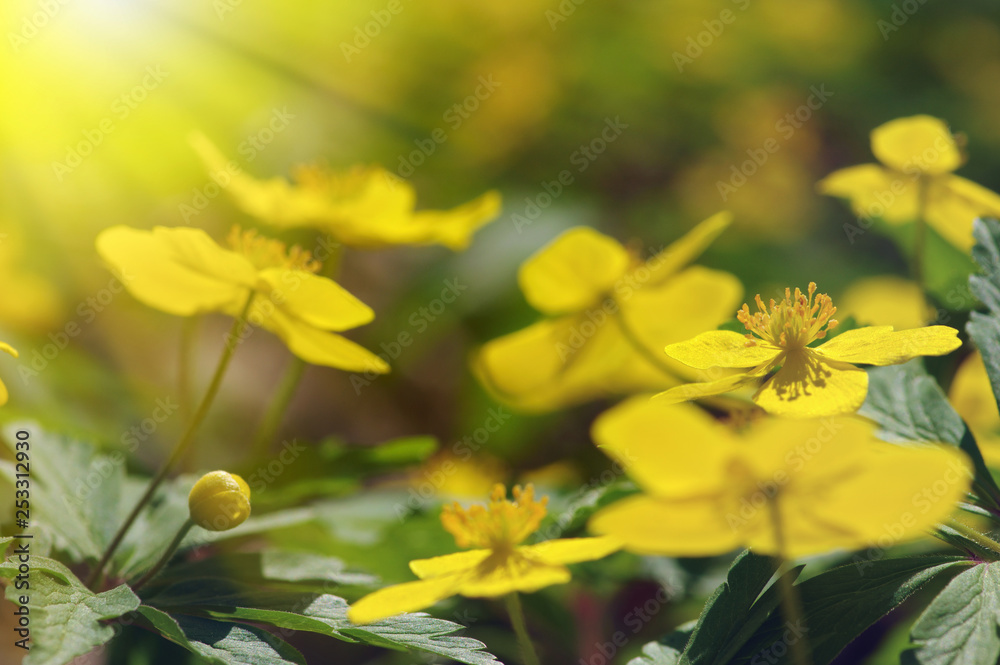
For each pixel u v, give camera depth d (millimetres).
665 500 210
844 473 210
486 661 226
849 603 224
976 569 221
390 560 271
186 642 222
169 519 247
